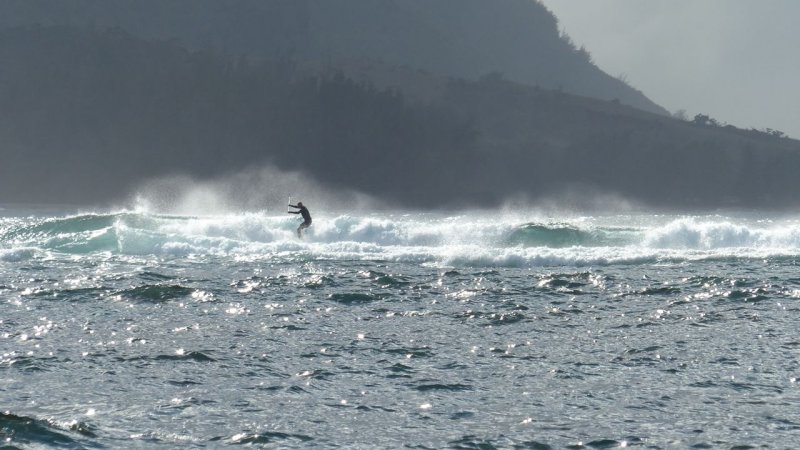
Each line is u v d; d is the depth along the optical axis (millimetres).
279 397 42625
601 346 54688
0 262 100812
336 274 88812
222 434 36969
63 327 60219
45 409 40125
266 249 112062
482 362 50344
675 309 68562
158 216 136375
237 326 61219
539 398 42594
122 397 42344
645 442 35906
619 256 101875
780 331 59062
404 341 56250
